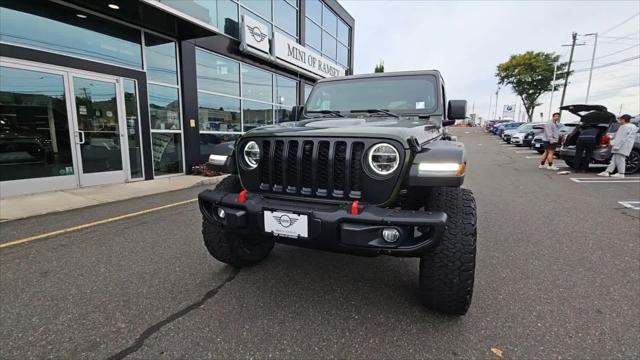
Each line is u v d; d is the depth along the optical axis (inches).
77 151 243.9
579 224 168.6
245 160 90.1
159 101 301.6
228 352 72.2
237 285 102.7
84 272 111.1
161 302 92.7
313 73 519.2
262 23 410.9
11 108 210.7
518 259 123.2
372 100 132.6
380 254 73.2
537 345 74.2
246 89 402.9
